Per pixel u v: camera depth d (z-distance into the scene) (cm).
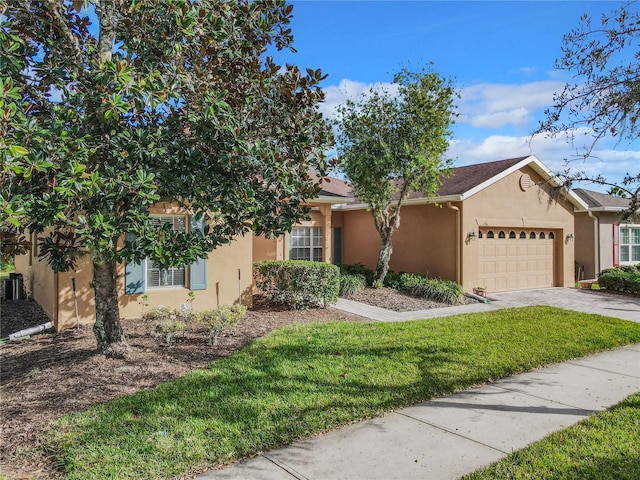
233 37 576
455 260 1384
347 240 1823
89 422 434
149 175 474
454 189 1441
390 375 576
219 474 349
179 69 540
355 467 360
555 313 1056
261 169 554
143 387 537
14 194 432
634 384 568
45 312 1035
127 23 529
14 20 532
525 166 1535
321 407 473
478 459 375
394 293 1316
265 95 591
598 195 1956
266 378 561
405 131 1280
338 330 839
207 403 480
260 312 1028
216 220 650
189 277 970
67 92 511
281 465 363
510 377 596
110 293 638
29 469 357
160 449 381
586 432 425
